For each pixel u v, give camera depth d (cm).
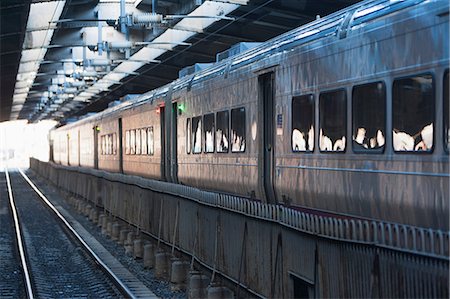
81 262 1591
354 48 750
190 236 1229
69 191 3438
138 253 1602
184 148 1553
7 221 2514
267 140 1045
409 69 643
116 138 2520
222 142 1258
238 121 1162
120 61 2917
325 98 819
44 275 1431
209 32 2292
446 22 589
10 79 3447
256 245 921
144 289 1238
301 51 891
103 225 2175
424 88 618
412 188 630
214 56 2891
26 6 1922
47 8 2197
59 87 4166
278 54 974
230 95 1208
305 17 1995
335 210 800
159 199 1477
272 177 1005
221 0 1828
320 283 719
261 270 903
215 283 1056
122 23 1844
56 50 2977
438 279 509
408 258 548
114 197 2097
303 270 768
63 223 2339
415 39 635
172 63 3152
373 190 702
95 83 3866
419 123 624
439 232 510
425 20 620
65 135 4350
